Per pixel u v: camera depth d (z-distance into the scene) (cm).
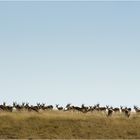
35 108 9212
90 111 9338
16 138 7506
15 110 9106
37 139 7469
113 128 7919
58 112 8788
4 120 7912
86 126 7906
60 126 7850
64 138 7575
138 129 7950
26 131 7688
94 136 7681
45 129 7762
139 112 9225
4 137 7512
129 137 7725
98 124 7988
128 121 8219
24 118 8006
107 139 7600
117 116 8531
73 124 7925
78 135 7688
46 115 8175
